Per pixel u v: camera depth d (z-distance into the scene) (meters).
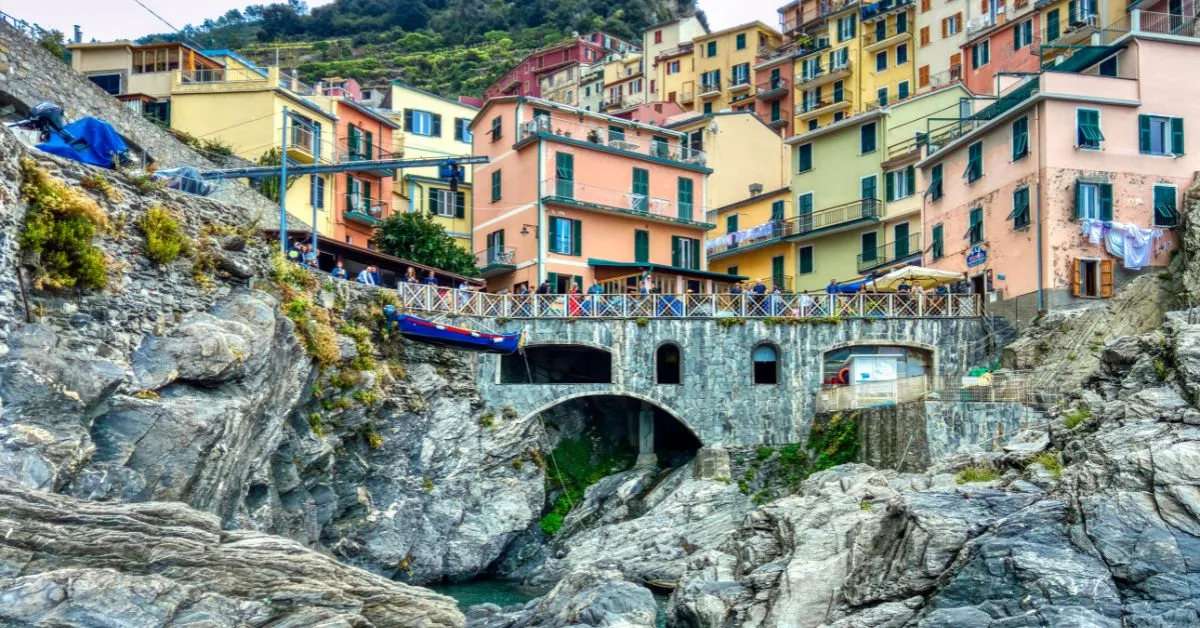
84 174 25.09
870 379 47.75
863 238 64.62
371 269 45.09
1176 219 47.78
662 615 35.94
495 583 44.16
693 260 63.31
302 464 35.12
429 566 43.09
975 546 27.05
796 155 70.12
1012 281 49.06
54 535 17.56
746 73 99.31
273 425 30.64
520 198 59.28
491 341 44.22
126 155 29.80
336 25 153.75
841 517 33.34
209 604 17.91
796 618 30.19
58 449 20.34
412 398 43.09
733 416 47.78
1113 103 48.12
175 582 17.75
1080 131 47.66
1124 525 26.30
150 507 19.12
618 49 130.12
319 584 19.41
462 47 147.00
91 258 23.75
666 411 47.50
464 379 45.81
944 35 84.38
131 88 60.81
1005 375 43.09
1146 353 32.81
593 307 47.75
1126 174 47.84
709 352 48.09
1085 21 71.06
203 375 25.75
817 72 92.00
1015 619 24.94
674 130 72.19
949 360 48.53
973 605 26.02
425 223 56.91
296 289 35.75
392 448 42.00
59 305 23.22
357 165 41.09
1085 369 42.72
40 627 16.16
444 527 43.72
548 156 58.19
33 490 18.22
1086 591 25.11
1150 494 26.72
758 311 48.78
